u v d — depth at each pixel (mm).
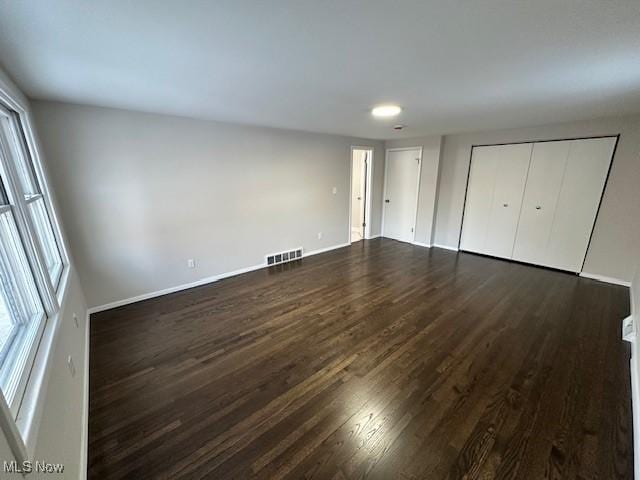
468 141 5031
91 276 3025
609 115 3408
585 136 3846
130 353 2416
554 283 3900
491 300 3400
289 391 2002
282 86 2162
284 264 4785
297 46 1481
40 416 936
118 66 1742
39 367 1114
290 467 1485
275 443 1617
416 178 5863
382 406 1873
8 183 1336
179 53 1558
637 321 2434
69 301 2000
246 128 4004
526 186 4508
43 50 1490
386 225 6648
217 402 1904
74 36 1342
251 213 4293
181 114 3258
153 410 1836
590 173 3895
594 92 2365
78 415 1588
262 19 1215
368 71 1858
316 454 1554
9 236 1345
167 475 1443
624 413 1804
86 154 2836
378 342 2574
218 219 3938
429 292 3635
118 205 3098
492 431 1688
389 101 2637
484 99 2576
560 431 1685
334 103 2699
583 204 4012
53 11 1116
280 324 2883
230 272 4203
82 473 1417
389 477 1437
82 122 2771
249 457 1538
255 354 2410
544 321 2914
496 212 4910
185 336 2670
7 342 1213
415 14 1185
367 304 3312
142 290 3400
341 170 5512
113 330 2760
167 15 1171
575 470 1467
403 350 2461
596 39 1430
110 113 2914
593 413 1808
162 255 3498
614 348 2463
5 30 1246
